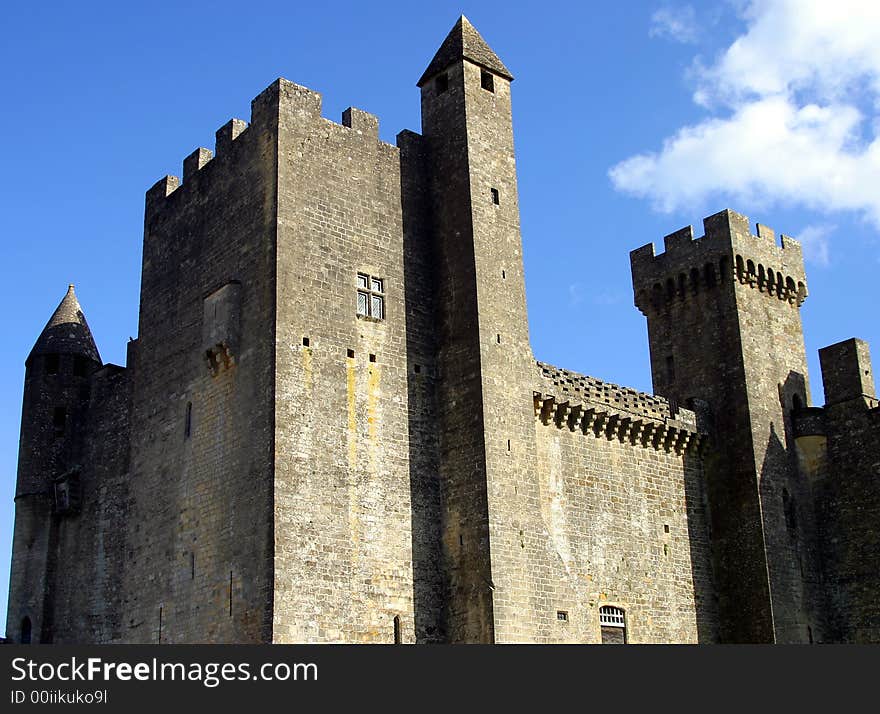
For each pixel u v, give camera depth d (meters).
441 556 41.94
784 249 58.56
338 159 44.12
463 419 42.69
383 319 43.38
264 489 38.41
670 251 58.12
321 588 38.09
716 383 54.75
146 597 43.50
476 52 47.56
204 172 46.84
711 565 52.19
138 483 45.97
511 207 46.44
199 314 44.62
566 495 46.84
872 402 54.09
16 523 53.06
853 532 52.56
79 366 55.09
